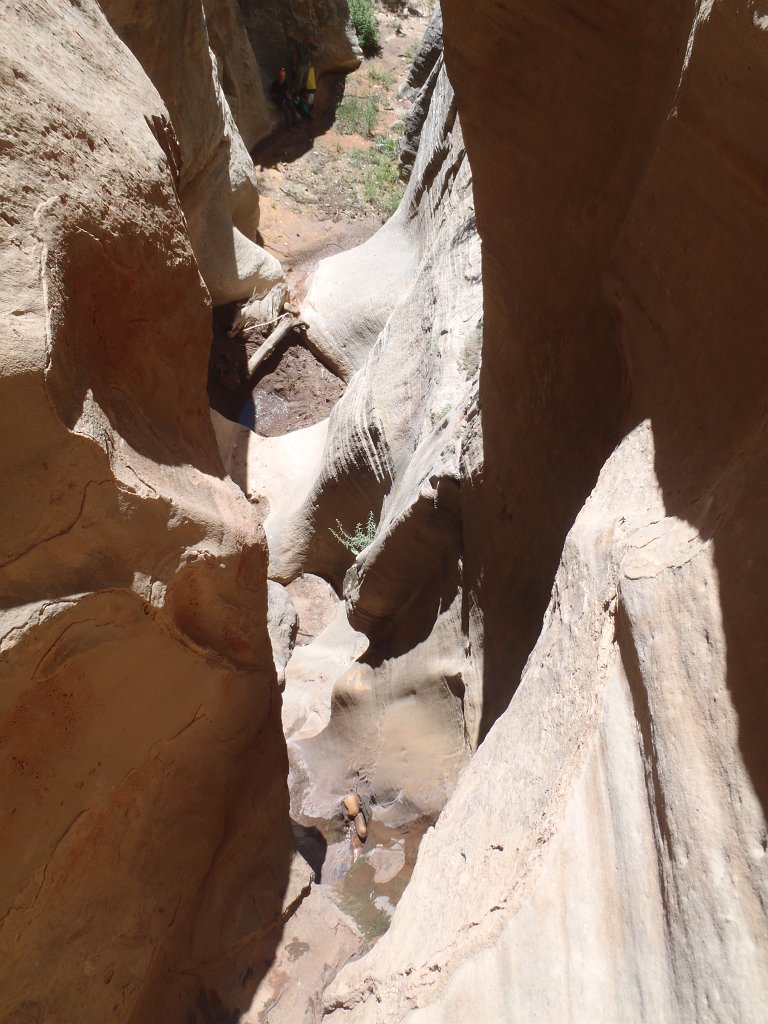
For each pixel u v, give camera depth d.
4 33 2.58
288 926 4.05
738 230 2.37
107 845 3.03
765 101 2.04
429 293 8.50
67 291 2.51
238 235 12.07
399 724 6.14
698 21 2.22
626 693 2.10
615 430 3.63
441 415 6.98
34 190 2.44
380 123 16.64
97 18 3.39
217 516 3.26
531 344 4.50
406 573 6.44
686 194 2.60
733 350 2.43
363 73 17.50
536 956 1.82
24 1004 2.71
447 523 5.88
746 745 1.64
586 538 2.72
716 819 1.61
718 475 2.26
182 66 9.27
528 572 4.62
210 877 3.80
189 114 9.67
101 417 2.60
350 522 9.36
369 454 8.51
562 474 4.23
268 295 12.48
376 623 6.97
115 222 2.79
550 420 4.34
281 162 15.48
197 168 10.41
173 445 3.22
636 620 2.11
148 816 3.28
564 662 2.50
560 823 2.01
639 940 1.66
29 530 2.37
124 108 3.19
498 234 4.45
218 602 3.35
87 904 2.96
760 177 2.19
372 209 14.94
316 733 7.21
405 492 6.85
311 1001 3.74
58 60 2.87
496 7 3.37
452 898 2.37
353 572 7.30
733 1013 1.37
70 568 2.52
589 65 3.17
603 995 1.66
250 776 4.06
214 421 10.88
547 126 3.59
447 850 2.65
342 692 6.88
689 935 1.53
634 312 3.15
